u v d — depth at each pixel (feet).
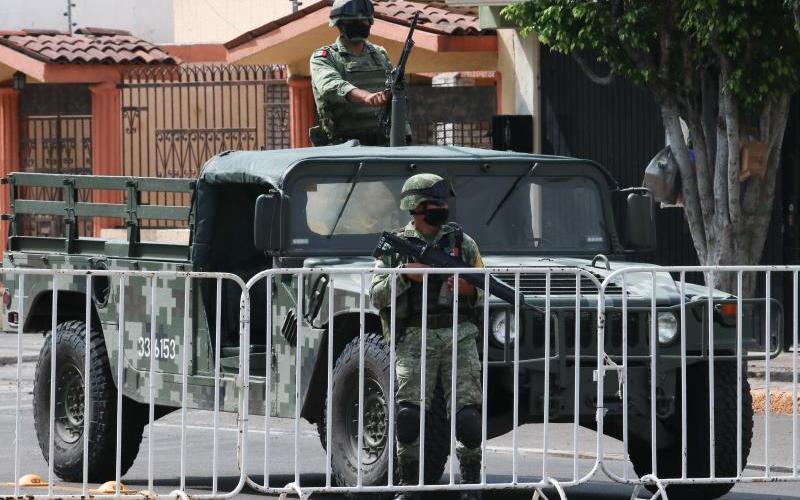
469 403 54.29
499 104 131.85
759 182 103.91
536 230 65.31
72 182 72.49
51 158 158.30
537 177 65.62
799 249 116.26
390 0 142.00
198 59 170.91
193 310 66.74
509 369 56.75
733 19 93.91
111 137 153.38
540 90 128.16
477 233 64.23
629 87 124.57
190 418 97.81
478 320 56.70
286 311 61.82
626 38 99.81
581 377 57.41
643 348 57.98
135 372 68.69
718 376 59.57
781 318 58.75
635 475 71.36
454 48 131.44
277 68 149.38
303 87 144.77
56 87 157.58
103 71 151.64
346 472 57.82
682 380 56.70
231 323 67.51
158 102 153.07
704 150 104.12
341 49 70.85
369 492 55.31
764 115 102.22
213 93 145.79
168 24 190.80
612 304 57.82
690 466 60.18
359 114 69.72
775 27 96.17
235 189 67.31
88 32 162.91
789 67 97.09
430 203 54.60
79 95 156.76
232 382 64.59
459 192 64.49
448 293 54.08
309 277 60.59
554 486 55.26
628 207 65.36
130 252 69.77
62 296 73.05
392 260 54.85
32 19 193.16
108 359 69.87
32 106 159.02
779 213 116.47
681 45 100.73
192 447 84.99
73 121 157.17
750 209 103.91
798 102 116.06
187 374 61.00
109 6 191.52
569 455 79.77
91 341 70.18
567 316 57.06
